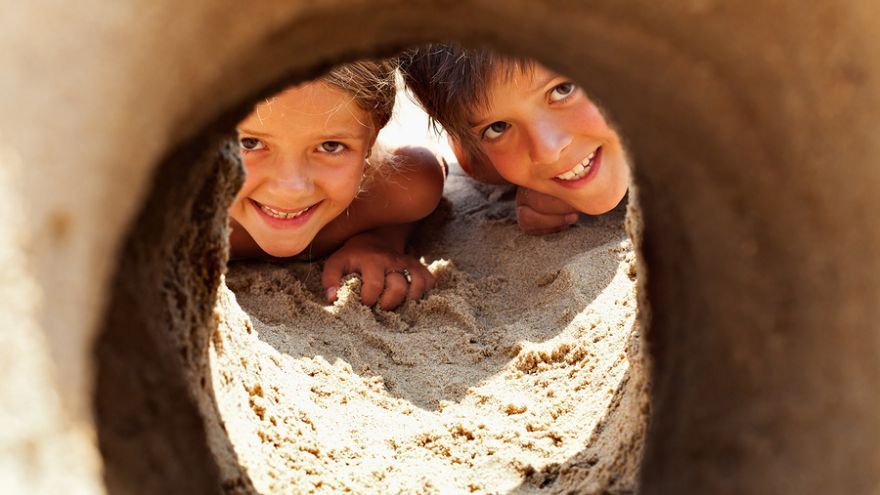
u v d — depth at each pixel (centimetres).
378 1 153
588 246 338
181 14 128
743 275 158
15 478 98
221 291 238
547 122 318
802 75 137
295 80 177
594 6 147
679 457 167
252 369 244
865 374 133
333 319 309
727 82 147
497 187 392
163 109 134
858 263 134
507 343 293
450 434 253
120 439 135
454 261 352
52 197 110
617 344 265
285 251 328
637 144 183
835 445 136
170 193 166
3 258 104
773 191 148
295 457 230
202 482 161
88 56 116
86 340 114
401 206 349
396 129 397
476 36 172
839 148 135
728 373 161
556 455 233
